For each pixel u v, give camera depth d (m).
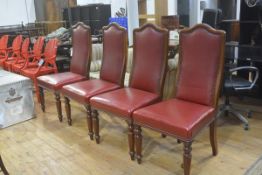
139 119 2.06
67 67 4.86
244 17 3.52
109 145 2.58
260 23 3.42
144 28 2.51
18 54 4.77
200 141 2.54
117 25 2.79
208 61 2.08
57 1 6.24
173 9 6.12
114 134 2.80
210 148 2.42
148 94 2.42
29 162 2.37
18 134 2.93
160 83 2.42
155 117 1.95
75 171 2.21
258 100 3.48
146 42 2.50
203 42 2.09
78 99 2.66
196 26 2.13
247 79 3.11
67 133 2.89
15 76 3.41
